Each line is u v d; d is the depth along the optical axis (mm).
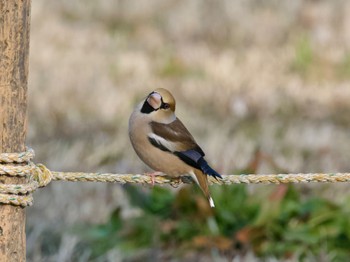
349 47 21406
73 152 14648
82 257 11586
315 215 11898
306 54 20359
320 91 18484
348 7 24188
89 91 17891
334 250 11734
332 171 14422
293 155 14812
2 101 7020
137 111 9305
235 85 18609
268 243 11758
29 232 12109
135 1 25188
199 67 20016
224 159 14281
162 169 9203
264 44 22266
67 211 12711
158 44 22219
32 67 19453
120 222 12086
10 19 6945
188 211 12109
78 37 22203
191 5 24906
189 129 15859
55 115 16391
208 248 11789
